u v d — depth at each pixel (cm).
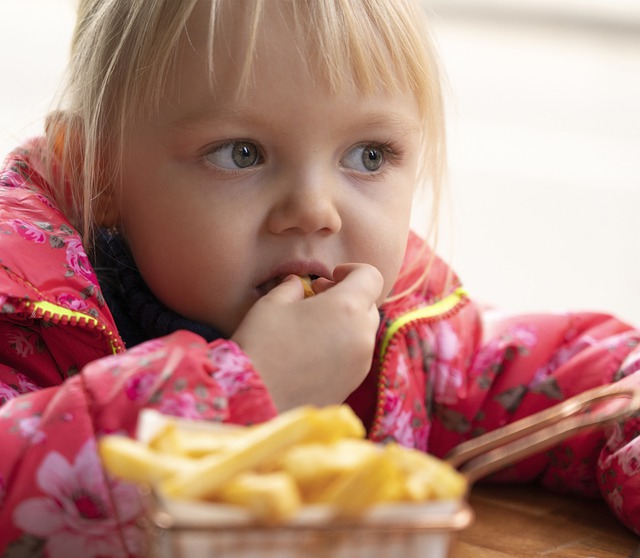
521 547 58
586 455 65
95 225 65
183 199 60
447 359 69
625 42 160
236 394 51
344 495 39
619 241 132
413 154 64
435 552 40
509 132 152
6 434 49
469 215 137
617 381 66
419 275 69
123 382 49
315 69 59
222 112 59
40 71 148
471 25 163
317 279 60
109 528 48
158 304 64
